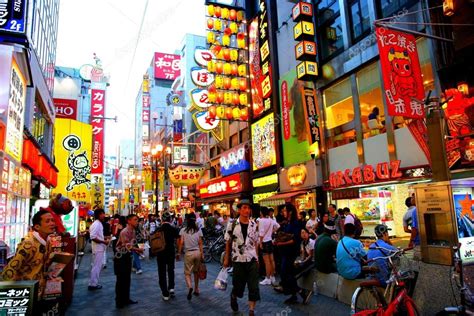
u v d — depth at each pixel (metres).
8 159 6.98
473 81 10.17
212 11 23.09
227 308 6.71
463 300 4.67
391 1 13.18
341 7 15.59
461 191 5.60
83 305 7.19
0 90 6.51
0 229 6.77
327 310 6.16
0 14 7.26
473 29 9.68
